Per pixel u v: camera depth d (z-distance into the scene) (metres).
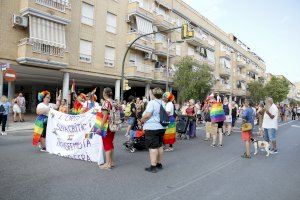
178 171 7.04
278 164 8.37
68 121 8.19
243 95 60.09
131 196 5.02
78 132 7.95
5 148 9.26
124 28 27.31
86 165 7.22
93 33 23.98
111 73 25.81
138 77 27.45
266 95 59.31
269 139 10.39
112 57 26.12
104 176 6.27
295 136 17.00
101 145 7.10
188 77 29.94
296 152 10.81
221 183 6.11
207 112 13.70
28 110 34.38
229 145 12.09
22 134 13.40
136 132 9.70
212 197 5.16
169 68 32.50
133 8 27.28
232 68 56.16
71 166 7.06
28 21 18.84
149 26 29.53
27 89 34.88
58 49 20.23
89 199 4.78
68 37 21.81
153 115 6.85
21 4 18.75
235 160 8.75
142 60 29.84
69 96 22.11
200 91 30.50
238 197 5.21
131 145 9.52
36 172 6.36
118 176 6.31
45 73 22.70
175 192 5.36
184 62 30.89
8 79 14.62
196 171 7.11
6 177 5.87
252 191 5.62
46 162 7.39
